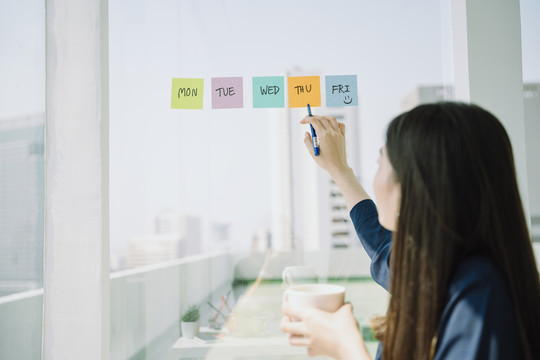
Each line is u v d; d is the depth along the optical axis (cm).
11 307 95
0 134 97
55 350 91
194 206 131
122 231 119
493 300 46
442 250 49
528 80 101
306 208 133
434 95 113
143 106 122
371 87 115
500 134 51
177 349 118
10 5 97
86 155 93
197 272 131
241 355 116
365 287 127
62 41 94
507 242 49
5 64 97
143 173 123
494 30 97
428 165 50
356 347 50
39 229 95
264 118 132
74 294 92
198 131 130
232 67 119
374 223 83
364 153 115
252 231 135
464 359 45
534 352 47
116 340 110
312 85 106
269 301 128
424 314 49
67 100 94
